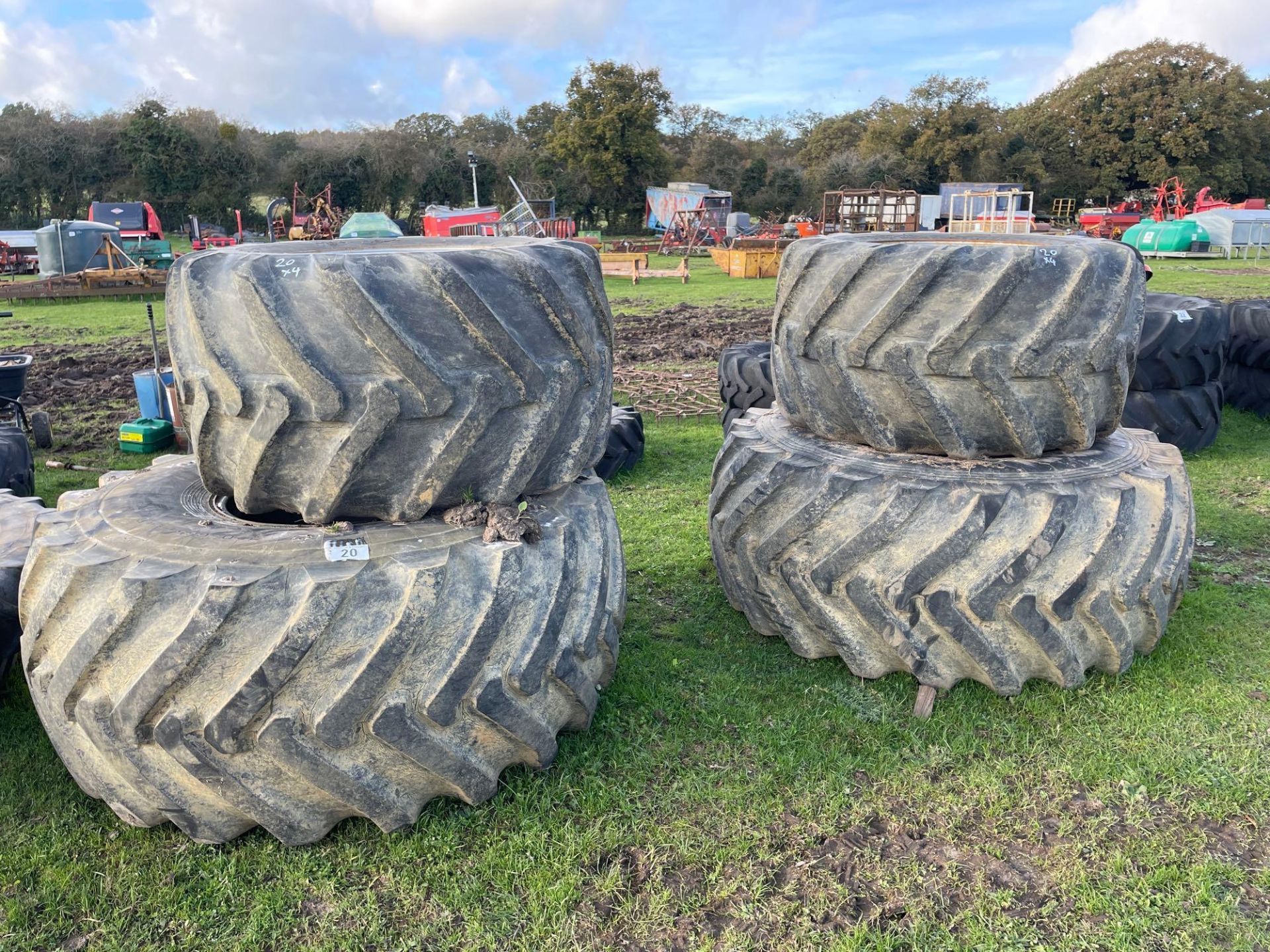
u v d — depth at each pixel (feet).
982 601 9.75
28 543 11.08
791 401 12.28
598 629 8.99
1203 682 10.85
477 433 8.01
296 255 7.82
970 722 10.11
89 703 7.38
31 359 24.86
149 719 7.25
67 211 127.03
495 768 8.46
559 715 8.90
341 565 7.42
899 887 7.79
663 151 145.48
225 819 7.93
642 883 7.88
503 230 98.12
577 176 144.15
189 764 7.29
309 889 7.74
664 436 24.34
